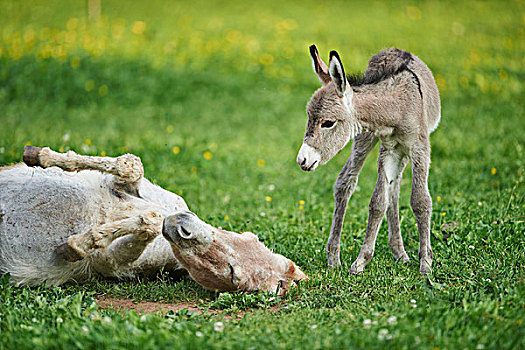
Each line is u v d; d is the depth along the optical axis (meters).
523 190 12.04
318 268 8.52
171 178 13.32
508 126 18.28
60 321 5.99
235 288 7.09
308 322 6.19
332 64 7.34
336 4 37.62
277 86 24.42
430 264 7.98
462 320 5.87
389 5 36.91
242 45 28.47
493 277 7.30
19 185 7.01
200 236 6.71
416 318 5.95
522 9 34.69
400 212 10.72
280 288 7.34
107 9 34.41
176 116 20.89
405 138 7.82
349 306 6.78
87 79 22.75
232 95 23.38
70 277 7.54
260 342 5.58
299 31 31.27
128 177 7.28
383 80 7.90
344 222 10.65
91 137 16.50
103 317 6.19
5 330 5.90
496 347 5.38
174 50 27.09
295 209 11.69
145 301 7.34
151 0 37.25
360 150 8.32
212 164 15.37
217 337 5.73
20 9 33.00
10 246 6.86
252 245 7.21
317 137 7.55
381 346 5.36
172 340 5.52
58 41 26.62
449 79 23.67
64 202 7.07
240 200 12.69
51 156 7.07
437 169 14.39
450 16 34.03
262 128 20.33
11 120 18.66
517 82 23.66
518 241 8.79
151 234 7.03
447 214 10.30
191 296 7.44
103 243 6.95
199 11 35.56
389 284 7.50
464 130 18.06
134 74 23.80
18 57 23.98
